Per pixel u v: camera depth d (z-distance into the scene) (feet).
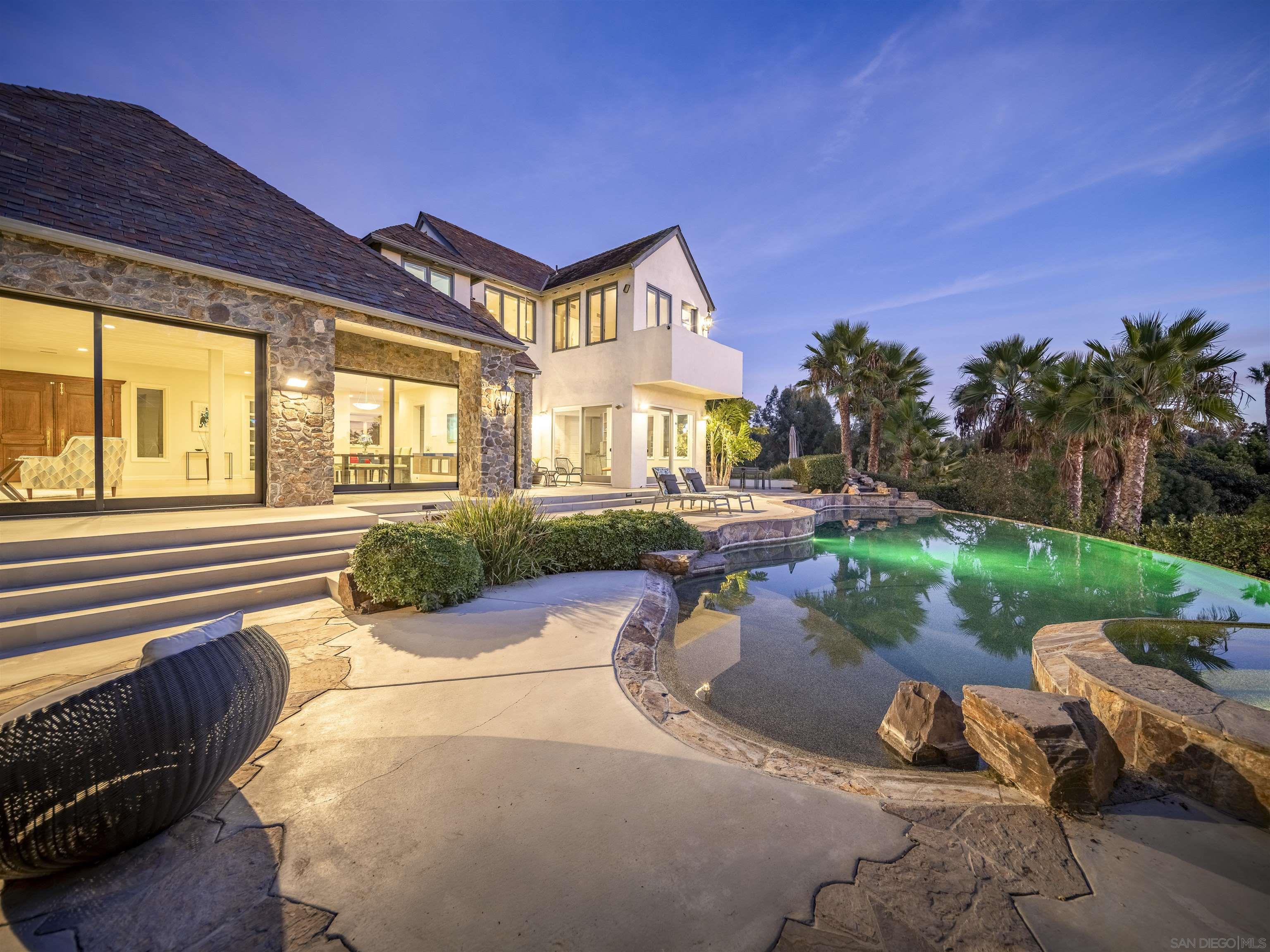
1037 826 7.32
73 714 5.66
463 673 12.57
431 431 38.81
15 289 19.72
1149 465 63.36
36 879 6.16
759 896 5.92
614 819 7.30
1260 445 84.79
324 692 11.47
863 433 112.88
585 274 55.42
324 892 5.98
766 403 158.30
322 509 25.50
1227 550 29.94
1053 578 27.84
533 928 5.47
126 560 16.67
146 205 23.99
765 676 14.94
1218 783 7.89
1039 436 58.85
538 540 23.71
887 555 34.55
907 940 5.34
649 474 55.47
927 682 12.09
